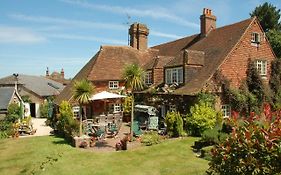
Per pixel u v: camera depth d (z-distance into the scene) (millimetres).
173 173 15859
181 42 42750
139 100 37000
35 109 55688
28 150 23781
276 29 53906
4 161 20859
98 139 26172
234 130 7023
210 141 20156
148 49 45875
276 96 31281
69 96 35969
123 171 16859
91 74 38062
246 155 6543
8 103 37500
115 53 42000
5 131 32750
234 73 29828
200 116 24594
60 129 31047
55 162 19281
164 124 28938
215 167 7223
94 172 16906
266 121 6891
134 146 22469
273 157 6234
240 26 32219
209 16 37812
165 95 32188
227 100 29016
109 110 38062
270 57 32719
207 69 30234
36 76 70500
